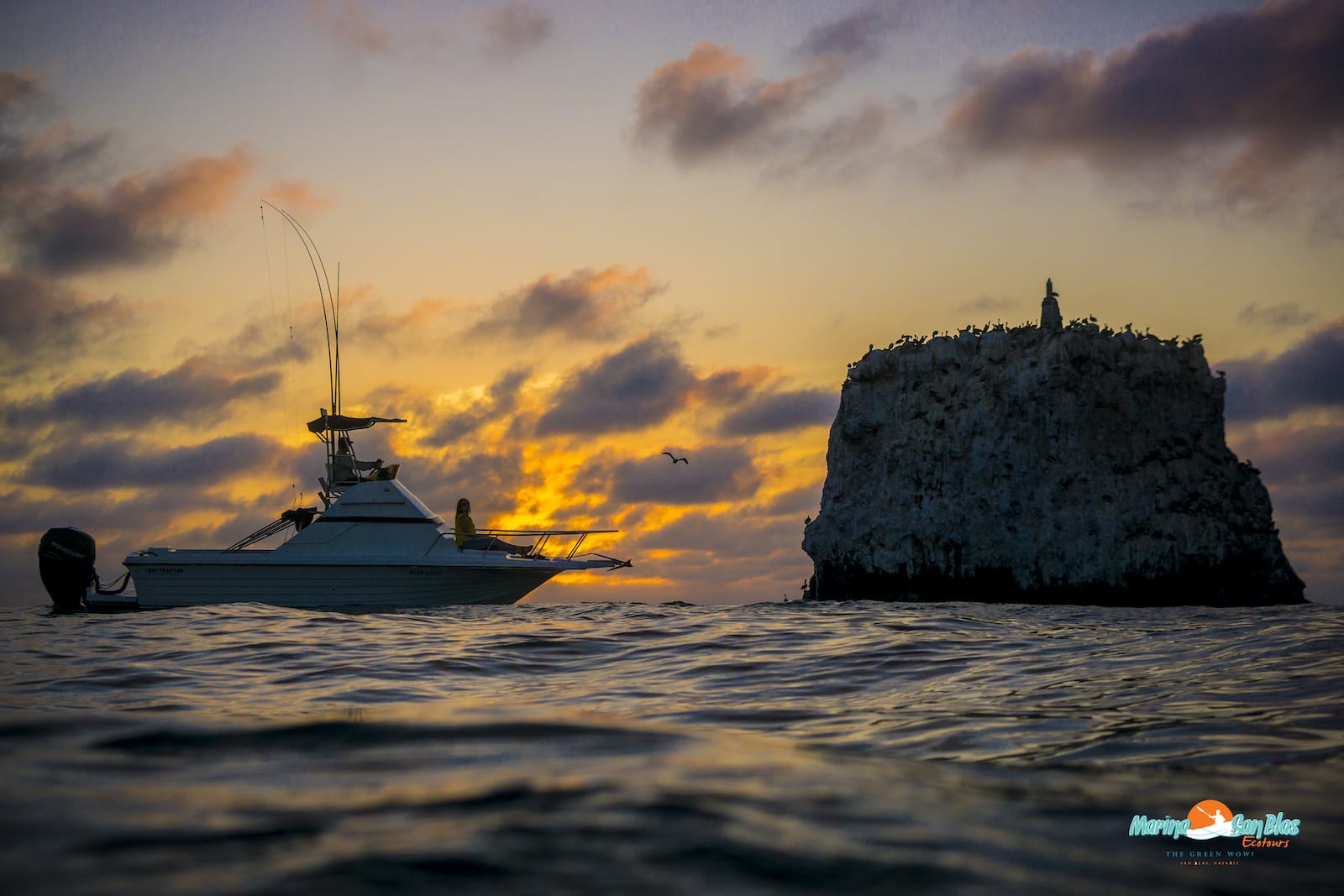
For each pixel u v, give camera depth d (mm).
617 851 1868
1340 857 2139
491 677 7867
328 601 21031
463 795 2281
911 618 15023
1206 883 1927
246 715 5285
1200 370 73938
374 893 1585
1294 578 70188
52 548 20016
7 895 1463
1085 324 71062
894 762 3094
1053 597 66312
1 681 7211
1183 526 67188
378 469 22531
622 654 9477
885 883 1762
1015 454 68312
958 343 74375
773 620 14156
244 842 1842
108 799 2098
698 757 2824
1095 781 2955
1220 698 5281
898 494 72750
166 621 13930
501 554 21984
